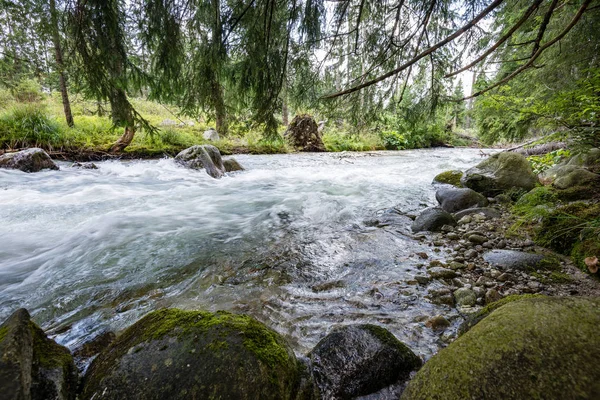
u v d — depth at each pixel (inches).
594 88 94.9
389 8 115.2
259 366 38.0
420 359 52.1
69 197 183.8
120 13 116.2
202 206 178.9
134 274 91.4
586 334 34.0
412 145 646.5
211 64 118.8
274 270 93.7
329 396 44.9
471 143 757.3
